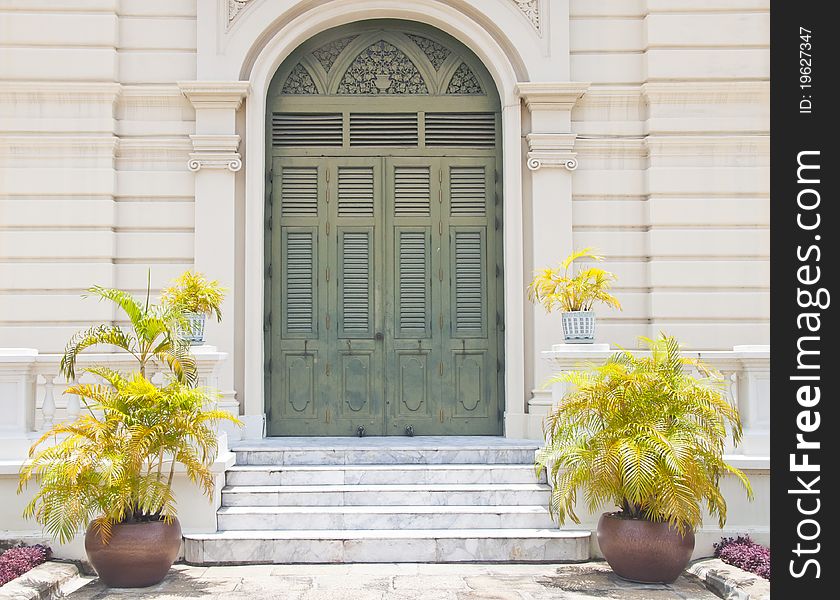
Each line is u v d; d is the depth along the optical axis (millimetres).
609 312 9141
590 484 6223
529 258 9172
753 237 9117
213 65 9125
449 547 6855
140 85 9141
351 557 6820
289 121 9438
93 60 9062
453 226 9422
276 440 8812
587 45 9352
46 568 6395
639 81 9336
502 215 9406
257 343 9016
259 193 9141
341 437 9172
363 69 9500
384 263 9383
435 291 9383
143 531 6090
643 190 9242
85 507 5957
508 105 9273
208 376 7367
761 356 7316
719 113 9227
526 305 9133
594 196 9227
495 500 7391
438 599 5871
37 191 8977
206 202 9016
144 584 6141
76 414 7129
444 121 9469
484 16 9359
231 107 9062
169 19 9234
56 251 8945
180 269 9062
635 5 9383
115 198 9102
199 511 6980
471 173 9461
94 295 8930
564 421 6562
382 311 9359
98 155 9023
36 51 9039
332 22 9398
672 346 6531
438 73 9523
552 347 8266
